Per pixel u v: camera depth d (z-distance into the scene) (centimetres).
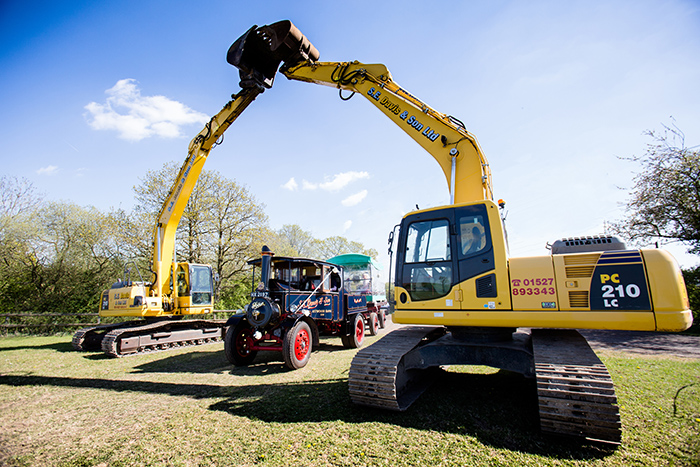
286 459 275
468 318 398
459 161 496
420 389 450
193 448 298
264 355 780
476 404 398
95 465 271
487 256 402
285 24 612
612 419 273
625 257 347
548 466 258
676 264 334
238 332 673
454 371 570
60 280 1544
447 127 513
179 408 404
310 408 393
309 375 560
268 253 658
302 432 326
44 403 431
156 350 856
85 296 1558
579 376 302
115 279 1641
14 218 1448
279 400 425
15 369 648
